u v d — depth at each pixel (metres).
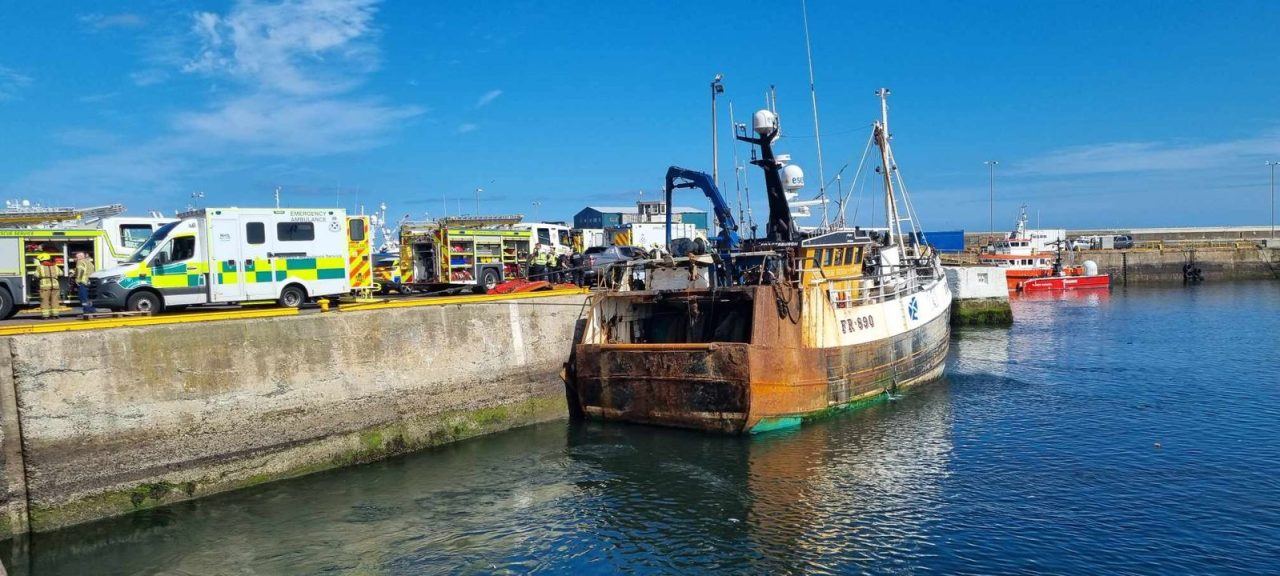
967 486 15.20
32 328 12.61
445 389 17.84
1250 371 27.59
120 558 11.91
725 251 22.45
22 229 20.70
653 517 13.72
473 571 11.70
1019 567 11.77
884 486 15.21
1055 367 29.08
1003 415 20.92
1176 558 12.02
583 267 26.20
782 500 14.48
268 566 11.75
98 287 17.55
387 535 12.87
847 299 21.28
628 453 17.20
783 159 23.52
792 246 20.55
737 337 20.36
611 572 11.73
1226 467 16.30
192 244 18.39
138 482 13.40
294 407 15.34
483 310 18.66
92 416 12.91
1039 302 59.69
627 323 21.97
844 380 20.75
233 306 20.34
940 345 26.41
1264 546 12.41
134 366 13.39
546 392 19.89
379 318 16.75
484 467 16.23
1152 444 18.03
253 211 19.09
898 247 26.95
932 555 12.20
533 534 13.00
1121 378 26.52
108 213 26.33
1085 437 18.67
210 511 13.66
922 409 21.64
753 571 11.75
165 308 19.25
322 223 20.12
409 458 16.78
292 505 14.03
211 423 14.26
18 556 11.86
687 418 18.59
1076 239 97.81
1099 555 12.14
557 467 16.28
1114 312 50.34
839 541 12.73
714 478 15.60
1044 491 14.91
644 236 44.50
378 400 16.66
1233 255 87.31
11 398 12.15
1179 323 43.06
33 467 12.30
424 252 29.42
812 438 18.45
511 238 28.94
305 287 19.83
